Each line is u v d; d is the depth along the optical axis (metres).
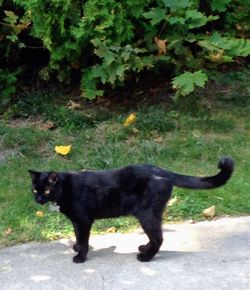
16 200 6.39
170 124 7.68
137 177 5.26
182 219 6.07
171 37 7.74
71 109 8.16
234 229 5.83
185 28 7.77
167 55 7.89
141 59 7.58
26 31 8.41
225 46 7.69
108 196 5.31
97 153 7.21
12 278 5.10
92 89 7.93
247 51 7.77
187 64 7.90
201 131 7.62
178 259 5.30
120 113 8.06
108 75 7.60
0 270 5.24
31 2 7.52
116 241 5.70
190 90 7.33
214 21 8.41
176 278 4.98
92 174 5.38
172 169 6.86
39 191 5.23
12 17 7.86
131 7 7.52
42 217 6.11
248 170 6.80
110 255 5.44
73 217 5.32
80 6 7.61
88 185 5.31
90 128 7.81
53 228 5.94
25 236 5.83
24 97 8.56
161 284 4.90
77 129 7.81
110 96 8.43
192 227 5.90
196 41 7.90
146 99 8.34
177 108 8.06
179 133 7.59
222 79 8.68
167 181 5.23
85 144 7.46
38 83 8.85
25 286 4.96
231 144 7.33
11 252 5.57
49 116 8.07
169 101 8.27
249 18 8.43
